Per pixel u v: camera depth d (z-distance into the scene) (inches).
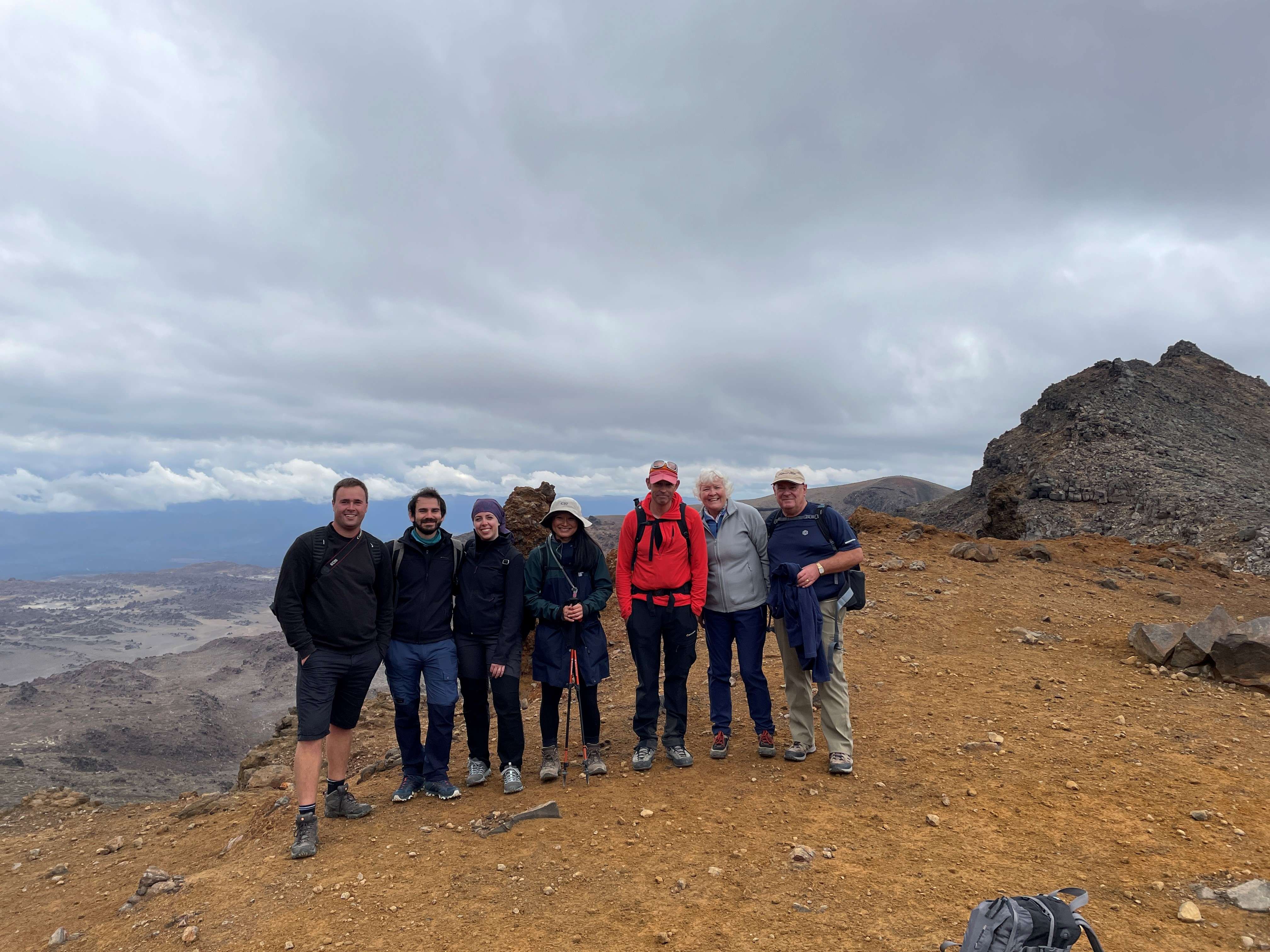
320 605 192.4
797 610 212.8
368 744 365.4
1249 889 139.9
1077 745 228.5
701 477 236.2
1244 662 292.2
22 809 347.6
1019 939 89.4
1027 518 3275.1
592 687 236.4
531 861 172.2
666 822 190.2
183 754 4195.4
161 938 154.3
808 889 152.1
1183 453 3494.1
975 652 354.3
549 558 229.5
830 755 218.4
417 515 218.5
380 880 168.1
